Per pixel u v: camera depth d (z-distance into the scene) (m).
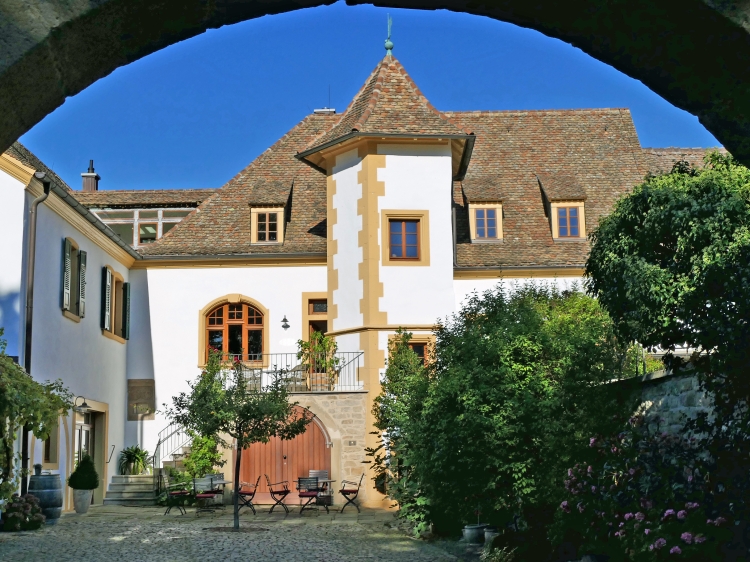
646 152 31.34
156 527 18.80
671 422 11.20
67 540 16.39
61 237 21.70
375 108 24.98
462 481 14.36
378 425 21.75
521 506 13.55
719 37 4.34
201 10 4.39
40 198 20.12
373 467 22.19
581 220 27.67
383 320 24.09
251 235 27.77
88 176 35.97
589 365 13.14
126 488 24.72
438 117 25.03
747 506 8.16
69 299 22.12
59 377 21.39
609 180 29.62
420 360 21.95
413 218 24.55
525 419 13.67
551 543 11.69
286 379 21.42
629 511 9.80
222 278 27.50
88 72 4.49
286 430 19.39
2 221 19.56
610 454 11.05
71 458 22.47
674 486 9.16
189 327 27.34
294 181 29.39
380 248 24.31
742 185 10.80
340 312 24.95
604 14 4.47
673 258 10.91
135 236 30.73
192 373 27.16
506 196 28.77
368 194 24.42
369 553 14.80
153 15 4.30
